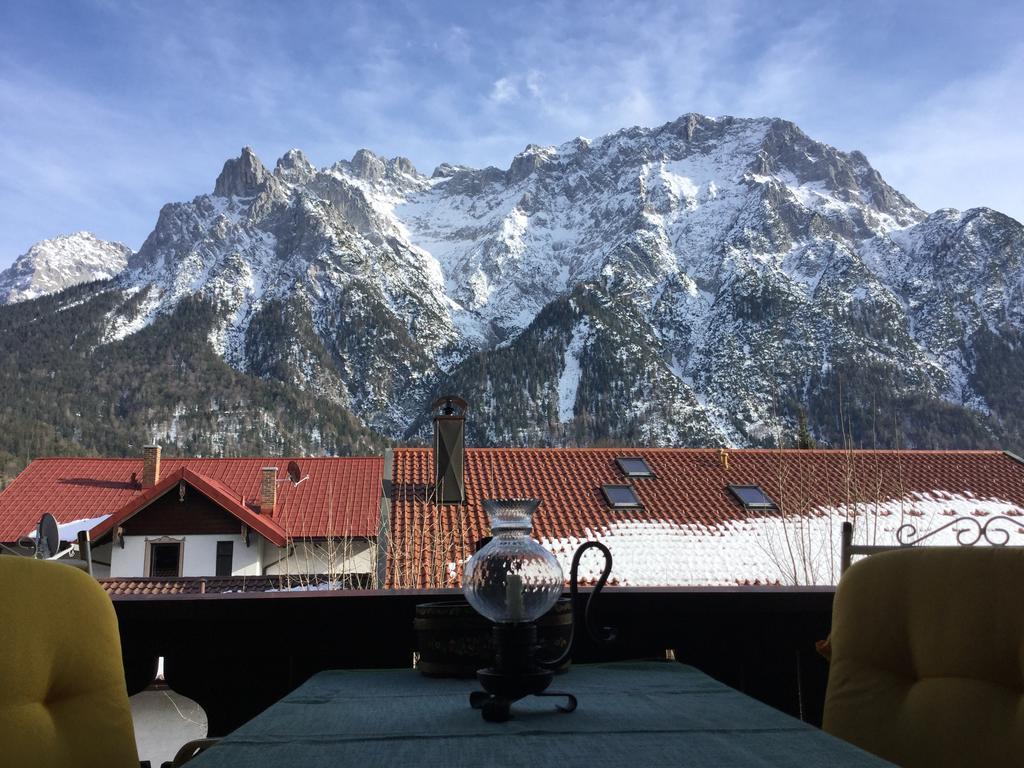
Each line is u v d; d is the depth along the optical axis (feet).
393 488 54.65
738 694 6.41
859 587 6.95
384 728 5.35
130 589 63.62
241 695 9.57
